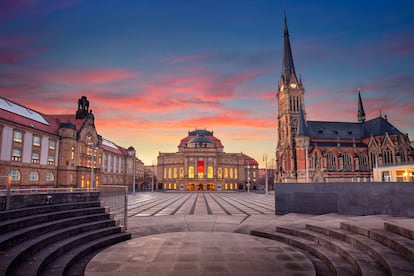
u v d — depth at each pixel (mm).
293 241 16062
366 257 11805
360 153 113062
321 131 120625
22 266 10898
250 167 165375
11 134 57594
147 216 28750
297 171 107500
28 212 15992
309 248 14656
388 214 23641
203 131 172750
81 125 81438
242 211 34656
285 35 134250
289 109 122312
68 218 17172
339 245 13492
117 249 14344
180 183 137500
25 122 62750
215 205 44531
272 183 193375
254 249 14328
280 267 11555
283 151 120938
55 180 71375
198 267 11539
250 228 21328
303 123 110250
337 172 107625
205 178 137375
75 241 14625
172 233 18438
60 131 74250
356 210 25375
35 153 64812
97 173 88375
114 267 11555
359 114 138250
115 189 24359
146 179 151125
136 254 13445
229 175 146250
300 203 28859
